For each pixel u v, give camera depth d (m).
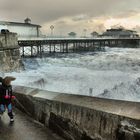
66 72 25.70
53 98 5.04
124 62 38.97
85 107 4.00
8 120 5.70
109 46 89.62
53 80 19.86
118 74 23.44
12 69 27.25
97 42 81.62
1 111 5.70
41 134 4.82
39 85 17.30
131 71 27.02
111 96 17.11
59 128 4.71
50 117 5.02
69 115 4.38
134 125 3.22
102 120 3.67
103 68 30.72
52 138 4.62
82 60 42.75
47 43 55.91
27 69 29.95
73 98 4.75
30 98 5.82
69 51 67.62
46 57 50.53
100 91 17.69
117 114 3.45
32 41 50.09
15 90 6.79
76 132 4.23
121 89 17.97
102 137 3.68
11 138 4.66
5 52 26.52
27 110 6.04
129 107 3.70
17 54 29.44
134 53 64.50
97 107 3.88
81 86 18.62
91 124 3.88
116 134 3.45
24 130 5.04
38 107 5.50
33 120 5.64
